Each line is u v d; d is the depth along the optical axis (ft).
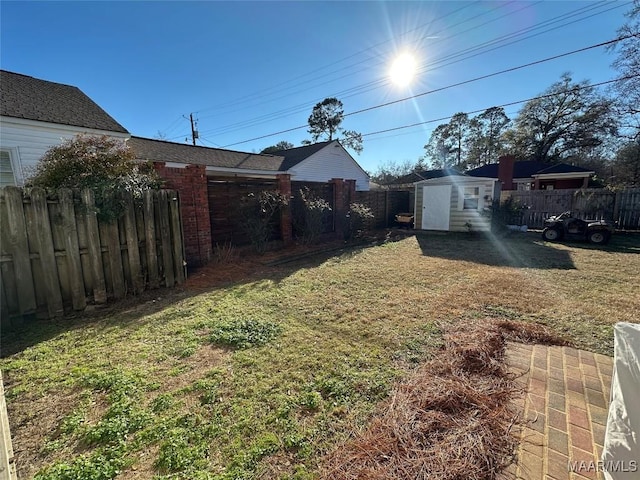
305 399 6.63
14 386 7.23
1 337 9.93
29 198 10.97
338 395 6.77
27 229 10.96
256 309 12.28
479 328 10.01
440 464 4.81
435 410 6.12
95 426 5.85
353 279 16.63
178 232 15.55
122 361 8.39
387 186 80.69
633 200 33.96
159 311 12.14
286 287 15.28
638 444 3.67
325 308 12.30
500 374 7.39
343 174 55.16
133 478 4.75
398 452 5.08
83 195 12.06
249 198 21.71
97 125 24.39
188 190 18.08
